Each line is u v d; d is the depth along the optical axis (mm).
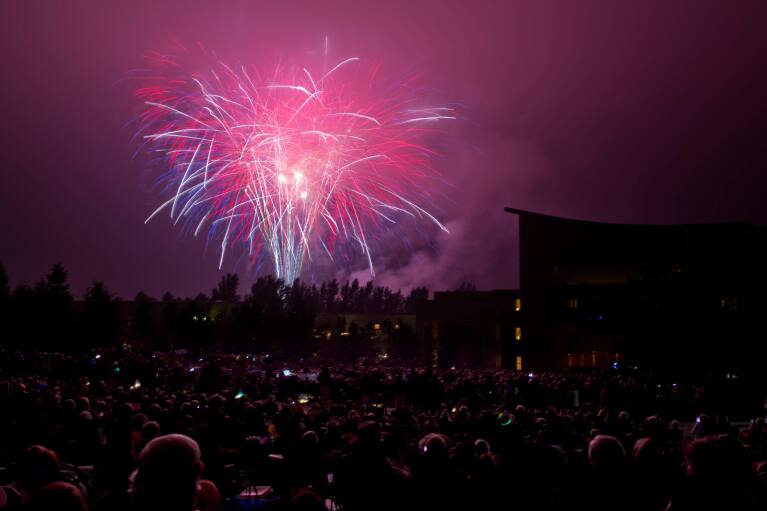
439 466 6102
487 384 31203
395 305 165500
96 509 4047
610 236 63812
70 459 10898
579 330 61781
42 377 28734
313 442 8391
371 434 6211
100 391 19547
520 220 67125
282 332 82062
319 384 29656
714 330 55625
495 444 10320
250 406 15094
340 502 6516
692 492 4230
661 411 33656
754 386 36000
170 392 22734
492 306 94250
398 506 5918
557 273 64875
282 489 8812
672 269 60656
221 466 9648
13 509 4641
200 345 79375
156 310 105062
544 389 28922
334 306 161625
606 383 32906
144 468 2947
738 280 56219
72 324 58312
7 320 56688
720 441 4293
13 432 11953
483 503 6422
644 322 58375
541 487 6723
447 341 91438
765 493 4820
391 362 86812
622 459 4832
